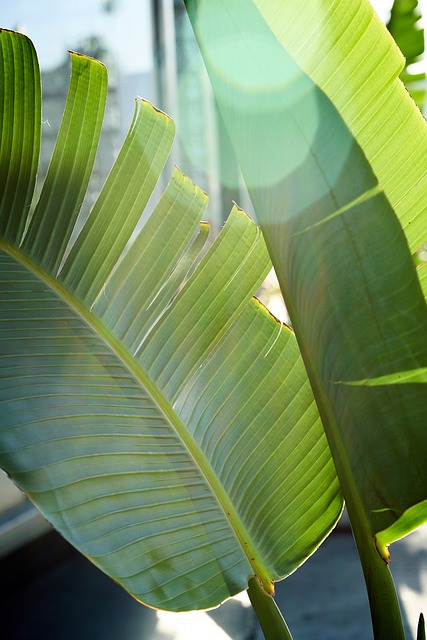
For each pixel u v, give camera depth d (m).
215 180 5.47
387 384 0.87
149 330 1.18
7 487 3.98
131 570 1.03
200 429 1.14
